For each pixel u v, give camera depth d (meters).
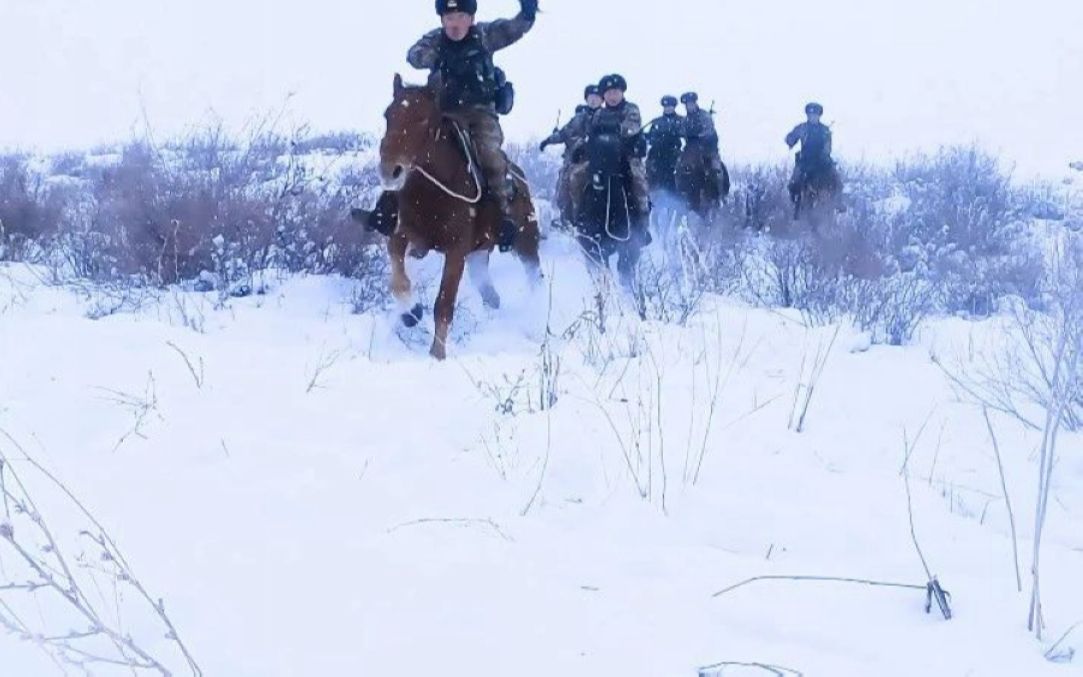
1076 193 18.44
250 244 8.98
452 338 7.94
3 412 4.78
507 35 7.77
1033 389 6.01
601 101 12.06
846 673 2.72
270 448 4.44
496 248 11.09
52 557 3.20
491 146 7.80
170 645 2.72
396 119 7.11
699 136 14.15
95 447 4.44
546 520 3.93
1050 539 4.15
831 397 6.11
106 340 5.94
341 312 8.18
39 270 9.05
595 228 10.28
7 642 2.69
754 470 4.56
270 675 2.60
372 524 3.69
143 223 8.93
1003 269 10.95
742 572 3.42
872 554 3.72
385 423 4.93
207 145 11.51
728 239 12.38
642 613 3.04
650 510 4.04
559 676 2.64
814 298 9.46
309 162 16.42
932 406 6.09
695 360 6.61
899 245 12.93
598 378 5.96
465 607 2.99
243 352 6.00
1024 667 2.81
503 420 5.07
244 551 3.32
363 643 2.77
